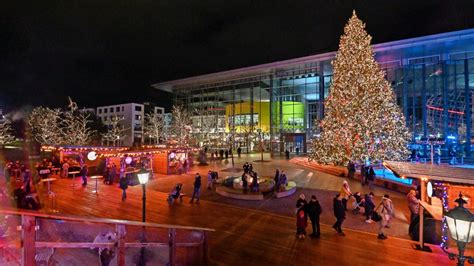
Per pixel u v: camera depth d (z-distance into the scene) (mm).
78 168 23516
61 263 5191
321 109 42531
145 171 9148
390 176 22047
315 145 25172
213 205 14273
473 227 4324
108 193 16609
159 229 10219
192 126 57000
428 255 8461
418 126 36531
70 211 12672
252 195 15359
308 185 19719
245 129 51562
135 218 11914
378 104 21547
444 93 35375
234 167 30188
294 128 47312
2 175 17750
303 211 9930
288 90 48094
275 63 44938
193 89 58625
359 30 22797
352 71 22141
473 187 8516
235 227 11023
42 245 2922
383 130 21516
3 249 3152
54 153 25406
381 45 35719
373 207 11719
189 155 30469
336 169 25094
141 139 80188
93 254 5734
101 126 68438
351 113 21828
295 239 9789
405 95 37500
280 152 47406
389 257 8344
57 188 17734
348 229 10820
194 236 9594
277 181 17469
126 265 6660
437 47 34719
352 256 8422
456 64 35688
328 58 40750
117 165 22609
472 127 34219
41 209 11609
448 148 33906
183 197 15992
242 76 51188
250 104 51250
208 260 8062
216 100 55719
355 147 21609
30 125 54250
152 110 99188
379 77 22141
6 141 50625
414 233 9703
